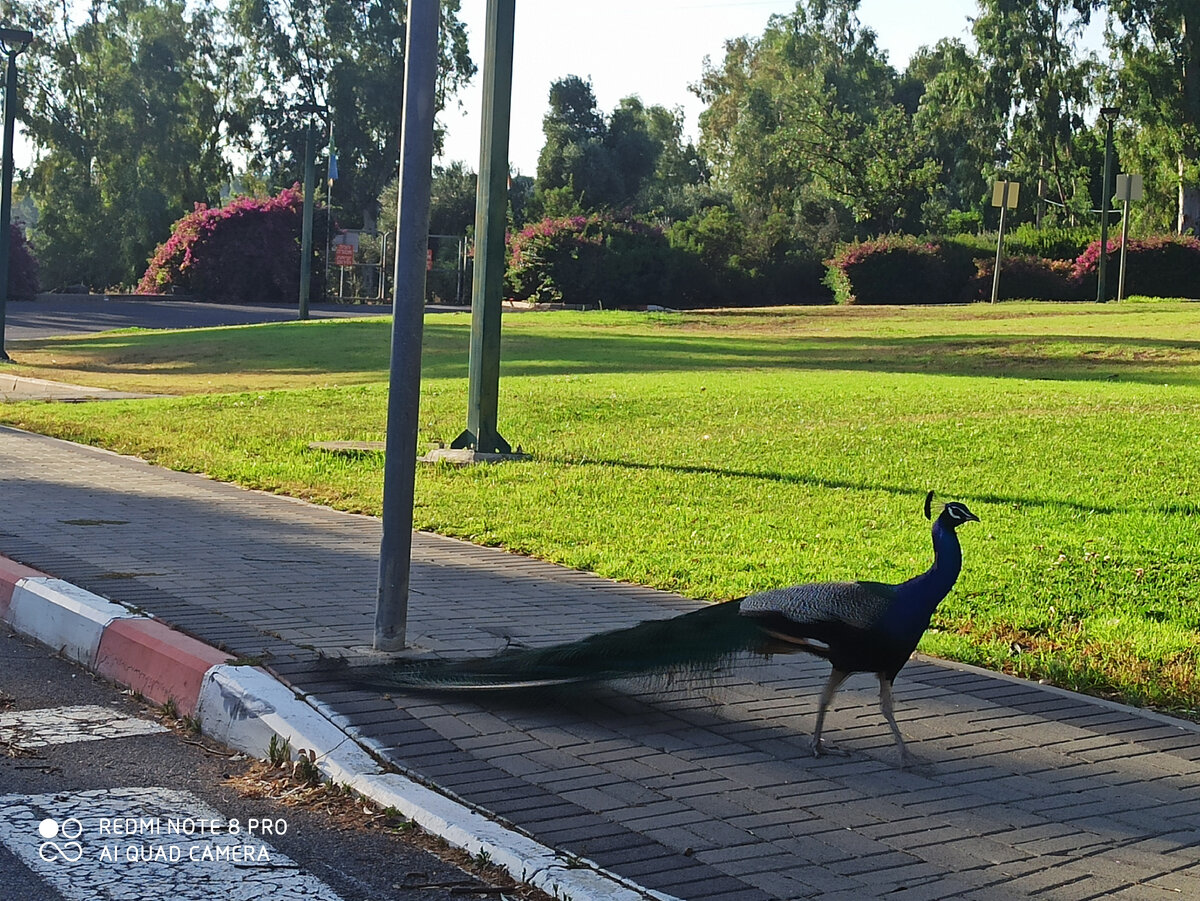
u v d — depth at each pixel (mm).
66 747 5750
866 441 14977
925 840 4785
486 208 14297
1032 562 9539
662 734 5891
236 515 11375
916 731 6090
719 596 8648
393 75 78812
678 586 8961
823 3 78188
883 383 21703
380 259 66188
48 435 17047
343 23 78125
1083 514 11055
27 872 4438
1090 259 51750
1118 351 27000
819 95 69500
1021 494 11914
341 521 11367
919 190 66875
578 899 4180
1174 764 5746
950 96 60125
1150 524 10562
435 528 11047
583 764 5461
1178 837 4895
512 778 5266
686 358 28391
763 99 77625
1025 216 65438
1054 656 7461
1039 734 6109
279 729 5684
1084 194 61562
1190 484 12141
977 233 65938
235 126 80312
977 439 14875
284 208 63406
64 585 7969
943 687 6844
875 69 78312
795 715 6266
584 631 7508
